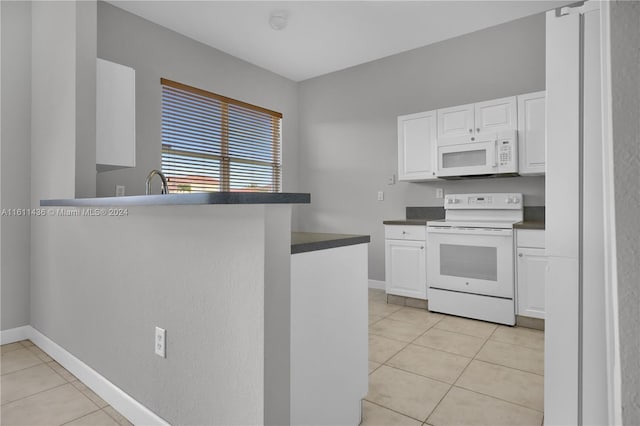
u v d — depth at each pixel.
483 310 3.15
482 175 3.43
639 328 0.47
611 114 0.49
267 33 3.70
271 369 1.15
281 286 1.19
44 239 2.48
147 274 1.58
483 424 1.67
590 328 1.13
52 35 2.45
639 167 0.47
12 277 2.63
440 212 3.92
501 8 3.28
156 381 1.54
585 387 1.14
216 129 4.07
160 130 3.53
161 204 1.29
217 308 1.27
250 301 1.17
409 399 1.88
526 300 2.97
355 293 1.62
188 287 1.38
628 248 0.48
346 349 1.56
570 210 1.17
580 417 1.14
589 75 1.15
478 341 2.69
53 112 2.43
